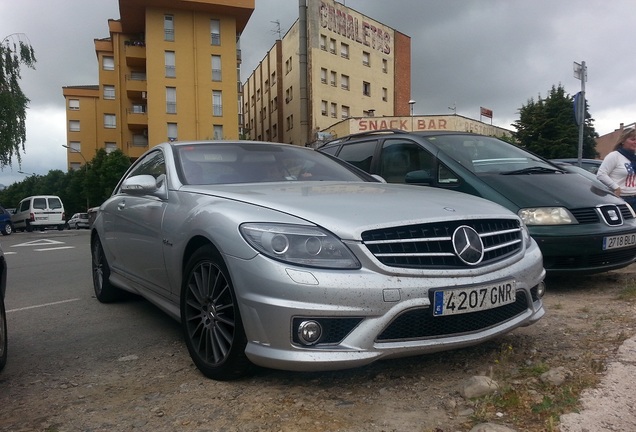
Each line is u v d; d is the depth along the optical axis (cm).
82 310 534
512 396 269
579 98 959
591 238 485
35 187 8194
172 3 4234
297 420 257
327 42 4447
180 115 4366
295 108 4741
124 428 258
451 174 560
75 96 6625
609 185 667
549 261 494
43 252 1237
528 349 348
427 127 3947
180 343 402
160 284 398
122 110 4859
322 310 262
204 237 319
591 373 299
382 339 272
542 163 620
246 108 6831
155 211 400
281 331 267
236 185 380
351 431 245
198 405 280
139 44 4656
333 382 303
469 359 334
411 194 343
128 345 402
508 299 304
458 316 288
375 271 271
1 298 350
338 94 4566
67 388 316
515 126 3916
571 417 246
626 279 561
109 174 4641
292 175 431
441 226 293
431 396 281
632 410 252
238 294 283
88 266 911
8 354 392
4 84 2953
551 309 449
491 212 324
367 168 672
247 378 312
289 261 270
